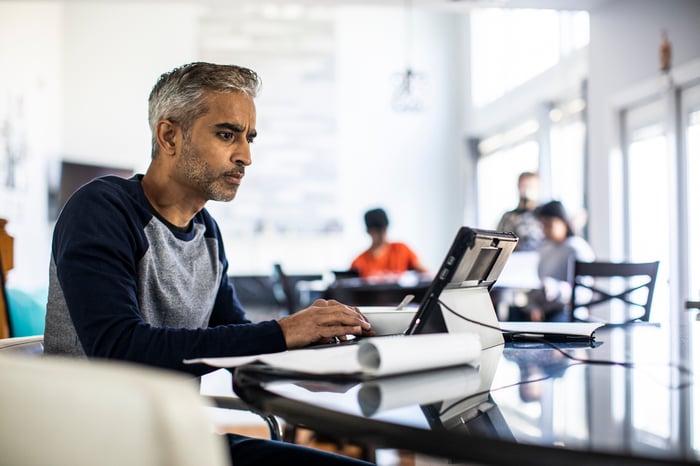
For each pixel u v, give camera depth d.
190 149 1.31
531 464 0.55
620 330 1.49
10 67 6.58
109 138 8.74
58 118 8.32
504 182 8.48
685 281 4.69
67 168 6.91
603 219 5.55
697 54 4.45
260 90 1.37
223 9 9.04
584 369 0.93
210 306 1.47
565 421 0.64
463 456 0.58
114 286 1.12
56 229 1.22
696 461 0.52
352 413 0.66
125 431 0.42
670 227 4.73
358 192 9.28
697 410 0.68
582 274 3.02
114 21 8.81
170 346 1.03
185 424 0.42
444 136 9.45
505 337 1.28
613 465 0.53
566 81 6.66
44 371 0.46
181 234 1.38
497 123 8.38
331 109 9.25
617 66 5.32
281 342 1.04
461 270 1.07
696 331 1.46
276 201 9.12
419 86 6.82
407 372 0.86
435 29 9.48
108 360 1.06
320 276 8.71
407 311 1.28
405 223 9.37
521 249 5.79
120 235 1.20
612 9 5.34
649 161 5.14
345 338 1.20
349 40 9.31
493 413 0.67
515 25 7.88
